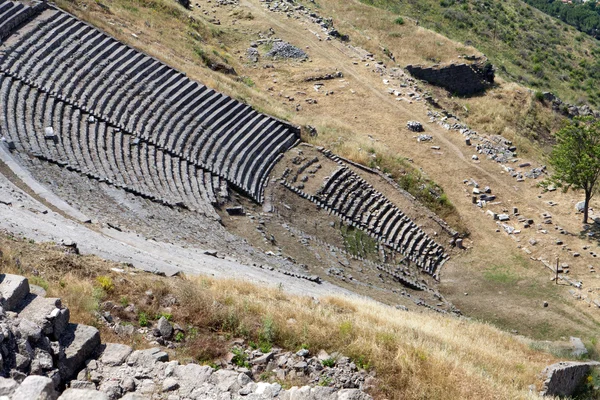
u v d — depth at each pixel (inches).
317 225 1510.8
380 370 620.4
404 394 595.5
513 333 1326.3
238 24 2615.7
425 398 597.0
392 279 1417.3
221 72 2124.8
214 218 1278.3
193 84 1685.5
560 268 1512.1
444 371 649.0
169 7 2358.5
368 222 1588.3
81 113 1364.4
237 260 1082.1
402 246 1553.9
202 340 624.4
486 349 913.5
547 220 1663.4
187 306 671.8
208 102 1667.1
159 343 607.2
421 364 643.5
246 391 518.9
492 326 1231.5
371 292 1245.1
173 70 1697.8
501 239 1628.9
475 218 1695.4
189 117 1574.8
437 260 1563.7
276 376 594.2
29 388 413.4
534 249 1583.4
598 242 1578.5
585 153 1600.6
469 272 1533.0
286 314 707.4
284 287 924.0
